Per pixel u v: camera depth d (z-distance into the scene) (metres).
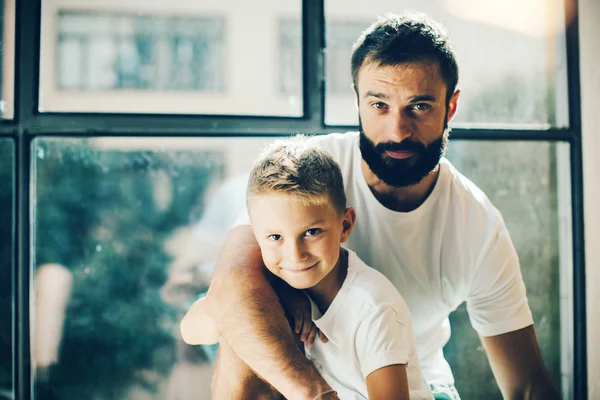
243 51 3.21
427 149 0.86
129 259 1.62
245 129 1.15
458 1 1.26
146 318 1.63
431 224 0.95
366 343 0.79
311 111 1.16
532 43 1.26
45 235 1.35
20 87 1.12
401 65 0.82
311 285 0.79
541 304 1.28
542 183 1.27
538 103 1.27
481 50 1.27
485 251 0.95
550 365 1.28
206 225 1.68
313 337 0.84
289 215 0.76
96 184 1.52
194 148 1.69
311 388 0.74
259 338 0.77
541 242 1.28
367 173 0.94
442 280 0.98
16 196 1.14
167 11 3.14
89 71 2.97
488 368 1.28
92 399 1.51
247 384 0.87
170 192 1.73
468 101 1.26
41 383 1.33
